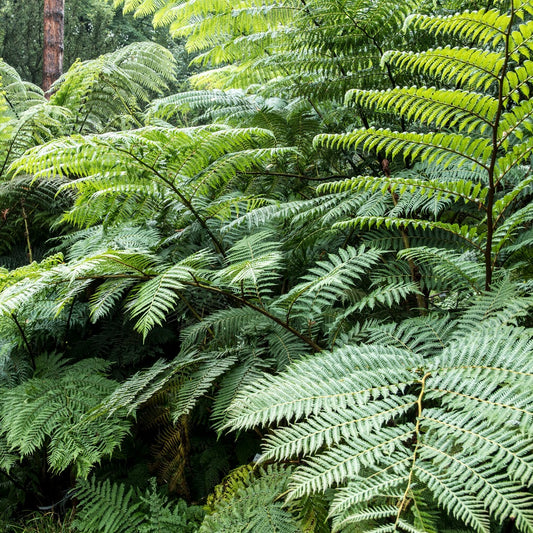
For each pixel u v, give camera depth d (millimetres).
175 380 1562
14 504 1888
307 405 938
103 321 2215
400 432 849
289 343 1484
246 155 1735
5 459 1666
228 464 1758
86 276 1494
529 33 1013
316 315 1479
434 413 852
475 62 1105
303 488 802
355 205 1652
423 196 1540
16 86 4000
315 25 2031
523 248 1414
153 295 1236
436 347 1222
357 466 800
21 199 2518
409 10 1819
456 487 721
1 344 2008
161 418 1777
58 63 5574
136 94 3666
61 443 1503
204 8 2168
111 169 1722
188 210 1898
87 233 2316
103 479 1854
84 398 1672
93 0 9719
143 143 1541
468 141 1146
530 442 786
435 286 1534
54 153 1465
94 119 3475
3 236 2582
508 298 1161
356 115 2088
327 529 1044
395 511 766
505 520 958
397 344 1256
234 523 1150
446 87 1858
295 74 2129
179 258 1922
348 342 1377
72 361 2135
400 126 1996
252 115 2359
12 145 2629
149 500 1554
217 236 1995
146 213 2098
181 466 1722
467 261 1393
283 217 1884
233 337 1602
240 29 2246
